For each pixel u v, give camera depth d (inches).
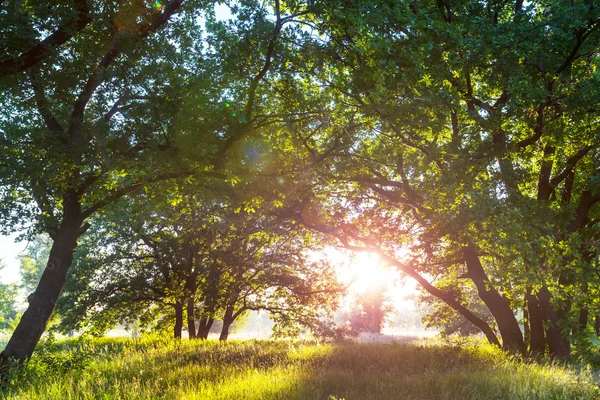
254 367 498.0
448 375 417.4
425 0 566.3
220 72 555.2
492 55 517.3
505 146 576.4
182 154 475.8
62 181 516.7
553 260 496.4
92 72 492.4
